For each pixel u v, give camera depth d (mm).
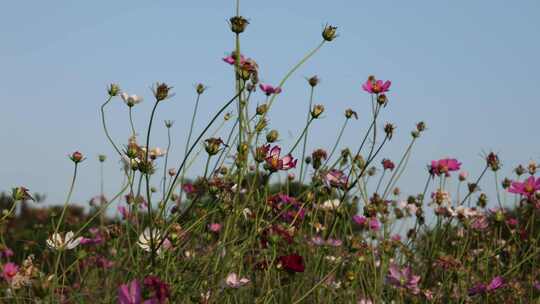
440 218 4875
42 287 2547
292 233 3703
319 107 3561
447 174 5066
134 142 3387
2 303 2980
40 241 4852
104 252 4449
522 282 4734
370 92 3910
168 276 3037
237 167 3291
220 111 2910
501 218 4824
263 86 4062
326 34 3625
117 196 3373
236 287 3203
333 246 4223
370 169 4938
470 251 4930
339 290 4117
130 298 1955
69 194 3303
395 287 4168
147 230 3127
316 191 4082
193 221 3340
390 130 3906
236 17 3398
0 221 3373
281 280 3957
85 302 3125
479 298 4332
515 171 5410
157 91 2918
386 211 4637
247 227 3658
